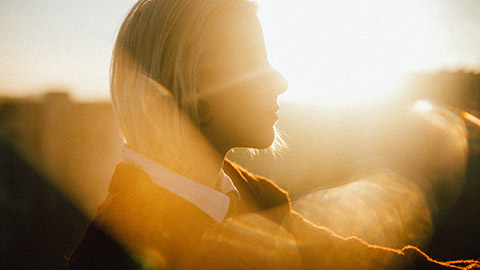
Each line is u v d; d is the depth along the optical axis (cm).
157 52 69
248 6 76
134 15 74
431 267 113
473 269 111
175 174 69
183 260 67
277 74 75
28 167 760
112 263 61
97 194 768
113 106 74
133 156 71
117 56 74
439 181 686
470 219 593
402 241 550
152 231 64
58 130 774
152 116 70
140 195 67
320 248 111
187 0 70
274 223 100
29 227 683
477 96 700
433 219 603
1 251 621
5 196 726
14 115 771
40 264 588
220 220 70
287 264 97
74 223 702
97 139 778
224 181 89
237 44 72
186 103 69
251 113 73
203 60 70
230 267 78
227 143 75
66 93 775
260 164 385
